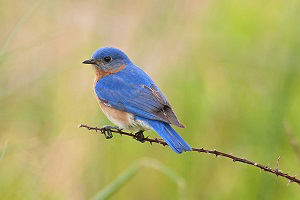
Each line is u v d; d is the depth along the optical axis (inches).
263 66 627.2
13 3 588.4
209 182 554.3
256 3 678.5
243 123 578.9
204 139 574.2
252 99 605.0
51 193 494.6
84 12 617.6
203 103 581.0
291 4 638.5
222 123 585.9
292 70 566.3
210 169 559.8
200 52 605.3
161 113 446.9
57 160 503.8
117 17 608.1
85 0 625.9
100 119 539.5
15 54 534.3
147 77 498.6
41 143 496.4
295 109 592.4
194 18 614.9
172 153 561.6
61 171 505.0
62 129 514.9
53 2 591.2
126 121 475.8
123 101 478.6
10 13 585.3
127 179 457.1
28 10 509.4
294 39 585.9
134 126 474.3
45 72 534.6
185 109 578.9
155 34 597.9
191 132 571.5
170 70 596.7
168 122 430.6
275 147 544.7
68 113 525.3
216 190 551.5
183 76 593.6
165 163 559.5
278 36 637.3
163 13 598.9
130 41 597.6
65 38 589.6
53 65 560.7
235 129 580.7
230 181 553.3
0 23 581.9
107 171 533.6
